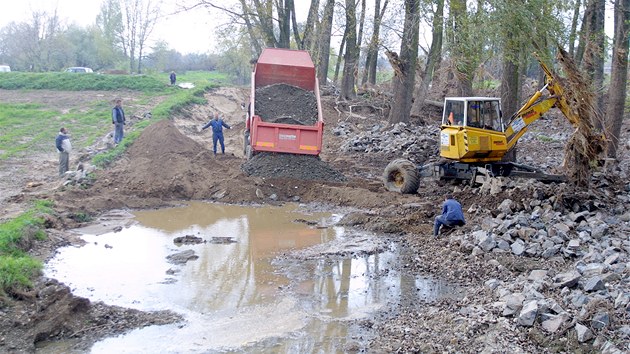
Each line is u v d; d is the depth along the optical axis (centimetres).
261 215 1616
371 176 2111
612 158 1911
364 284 1086
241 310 962
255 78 2128
